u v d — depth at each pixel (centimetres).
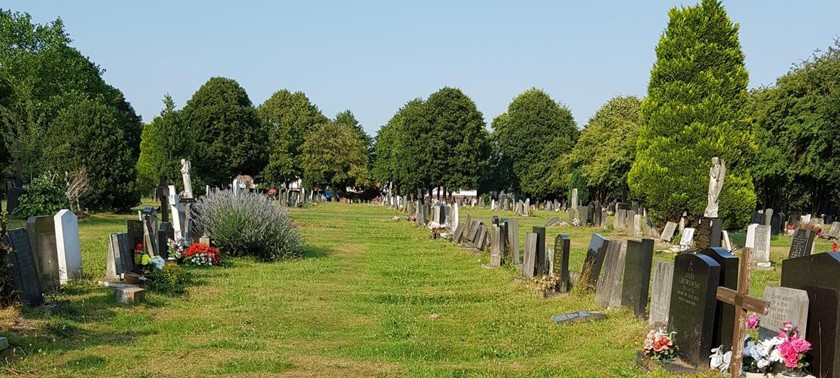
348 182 9069
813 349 739
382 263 2117
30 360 841
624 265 1259
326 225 3609
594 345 1012
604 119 6631
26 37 5100
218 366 864
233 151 6894
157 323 1126
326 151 8456
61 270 1338
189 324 1129
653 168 2958
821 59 4116
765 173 4112
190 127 6831
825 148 3881
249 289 1516
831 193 4528
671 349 859
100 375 805
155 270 1491
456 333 1157
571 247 2603
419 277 1817
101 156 3362
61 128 3362
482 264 2034
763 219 3241
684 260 874
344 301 1433
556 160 7475
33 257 1130
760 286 1602
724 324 823
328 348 1015
